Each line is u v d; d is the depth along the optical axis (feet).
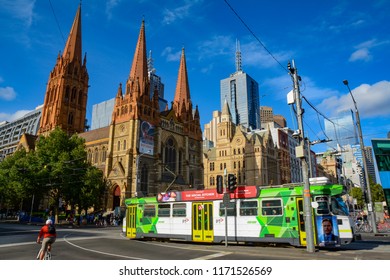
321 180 66.54
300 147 61.72
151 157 234.38
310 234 57.62
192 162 280.51
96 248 63.46
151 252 57.88
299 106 65.51
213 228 74.95
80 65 344.69
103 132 277.23
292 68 67.82
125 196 209.56
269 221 68.03
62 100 319.06
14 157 233.76
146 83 251.60
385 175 108.68
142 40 266.36
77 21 353.72
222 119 374.63
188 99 299.58
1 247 65.67
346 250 61.77
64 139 202.39
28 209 254.47
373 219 104.63
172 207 82.74
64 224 182.50
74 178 191.83
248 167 333.42
